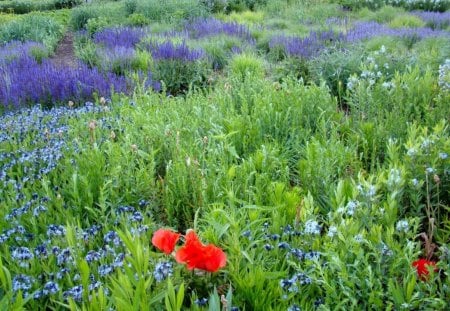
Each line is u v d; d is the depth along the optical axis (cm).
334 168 398
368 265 241
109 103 629
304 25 1384
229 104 556
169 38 1130
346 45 968
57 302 229
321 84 579
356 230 270
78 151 436
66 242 294
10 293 231
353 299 231
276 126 489
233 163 442
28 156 421
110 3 1892
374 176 367
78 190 367
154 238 247
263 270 255
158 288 240
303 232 287
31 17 1566
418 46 1030
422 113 530
